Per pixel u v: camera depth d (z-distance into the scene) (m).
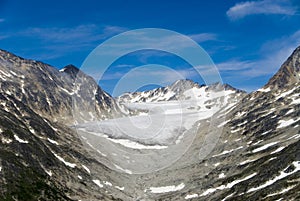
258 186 143.00
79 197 165.75
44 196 146.88
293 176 132.12
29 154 173.38
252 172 166.12
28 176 154.12
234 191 152.88
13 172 150.25
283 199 114.81
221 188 169.38
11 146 170.12
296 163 143.88
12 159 158.75
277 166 150.38
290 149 164.00
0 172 146.12
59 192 159.12
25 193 141.50
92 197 171.00
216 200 154.12
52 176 171.62
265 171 153.25
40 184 153.62
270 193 127.06
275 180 140.75
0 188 137.12
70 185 172.62
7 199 132.50
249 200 130.00
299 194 113.12
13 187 140.75
